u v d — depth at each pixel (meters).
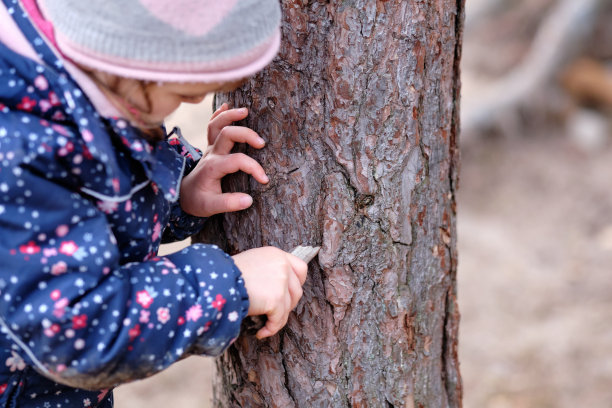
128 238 1.10
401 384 1.43
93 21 0.92
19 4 1.00
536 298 3.93
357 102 1.21
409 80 1.23
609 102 5.70
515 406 3.17
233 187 1.34
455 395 1.58
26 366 1.11
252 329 1.21
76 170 0.99
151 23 0.91
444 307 1.49
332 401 1.39
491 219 4.81
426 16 1.22
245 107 1.27
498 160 5.39
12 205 0.94
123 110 1.01
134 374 1.03
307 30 1.18
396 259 1.33
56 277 0.97
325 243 1.28
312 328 1.35
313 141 1.24
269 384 1.41
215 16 0.92
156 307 1.02
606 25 5.90
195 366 3.46
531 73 5.79
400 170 1.28
